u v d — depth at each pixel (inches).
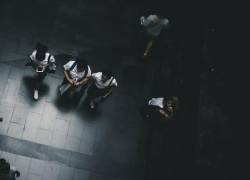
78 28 450.9
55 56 423.8
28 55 413.1
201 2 501.7
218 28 471.5
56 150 375.6
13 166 352.8
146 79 445.4
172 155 408.8
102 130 401.7
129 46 460.8
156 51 465.4
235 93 425.1
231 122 411.8
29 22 432.1
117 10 481.4
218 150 396.2
